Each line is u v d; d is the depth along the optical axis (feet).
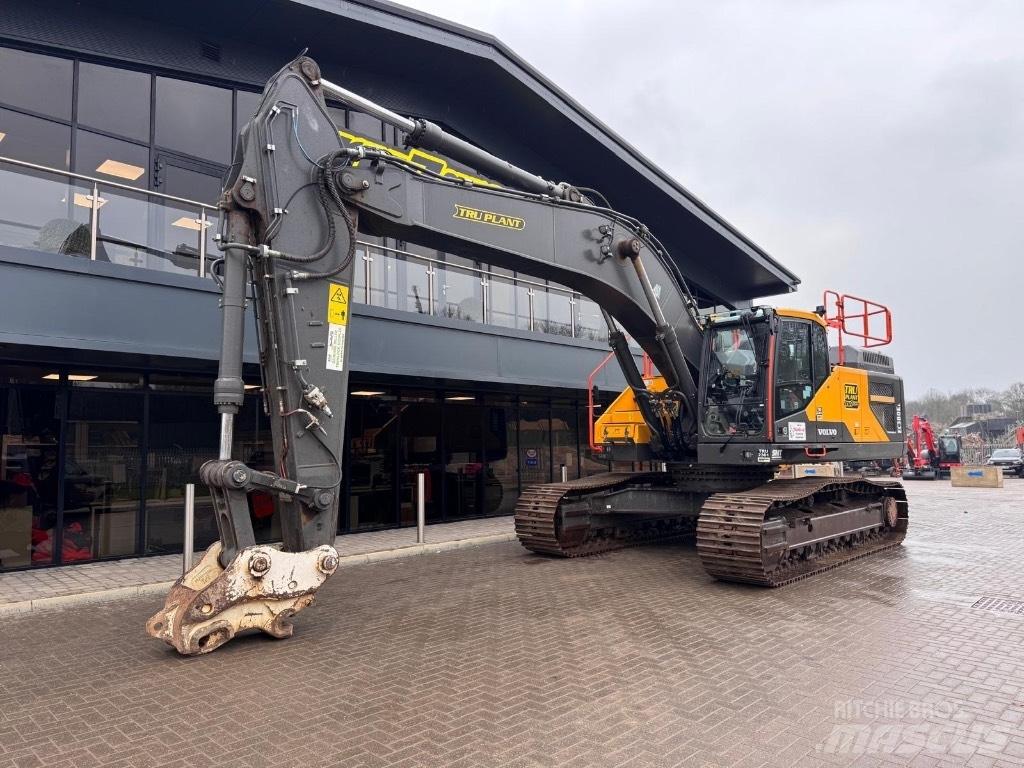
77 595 24.22
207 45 38.19
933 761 11.78
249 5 36.45
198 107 38.40
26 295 24.91
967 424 250.98
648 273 29.07
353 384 39.09
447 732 13.08
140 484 31.65
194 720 13.83
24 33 32.60
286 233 19.27
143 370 31.96
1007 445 192.03
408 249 41.70
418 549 33.60
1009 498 61.98
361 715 13.94
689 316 30.99
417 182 21.98
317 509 19.27
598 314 49.47
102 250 27.45
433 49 42.19
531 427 48.70
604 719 13.58
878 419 34.17
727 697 14.64
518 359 41.83
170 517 32.45
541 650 17.99
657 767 11.62
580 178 56.59
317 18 38.04
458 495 43.78
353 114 43.50
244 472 17.85
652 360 30.81
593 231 26.78
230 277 18.57
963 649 17.71
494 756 12.08
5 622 21.88
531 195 24.64
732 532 24.61
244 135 19.48
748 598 23.48
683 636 19.11
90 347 26.12
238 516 18.30
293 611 19.06
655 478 37.19
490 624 20.62
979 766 11.59
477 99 47.93
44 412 29.53
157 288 27.96
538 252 24.80
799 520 27.04
